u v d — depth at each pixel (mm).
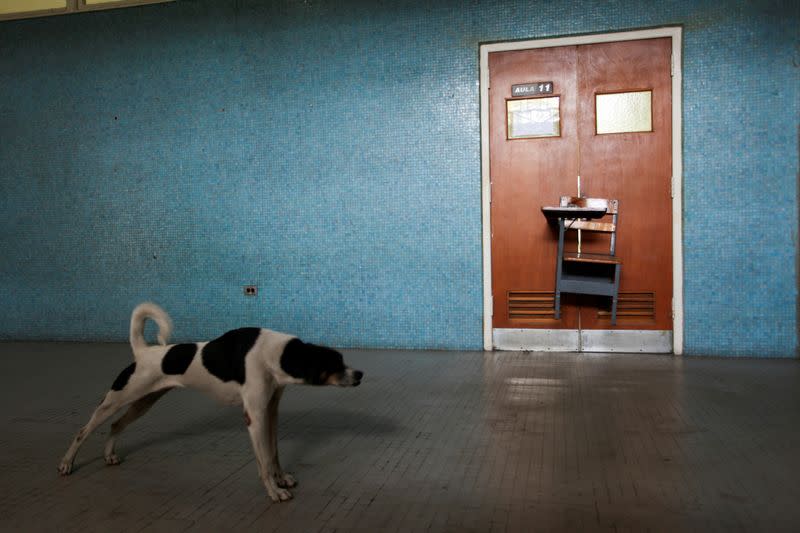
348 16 6270
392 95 6211
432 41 6105
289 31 6414
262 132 6543
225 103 6621
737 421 3742
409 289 6266
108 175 6980
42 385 5039
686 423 3719
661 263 5746
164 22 6723
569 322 5973
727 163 5551
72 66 6992
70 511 2627
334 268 6430
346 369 2658
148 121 6832
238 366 2678
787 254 5457
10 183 7219
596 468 3016
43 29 7039
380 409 4160
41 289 7219
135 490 2848
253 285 6648
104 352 6465
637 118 5758
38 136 7137
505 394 4484
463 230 6117
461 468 3051
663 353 5789
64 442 3586
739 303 5586
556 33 5852
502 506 2600
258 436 2643
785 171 5438
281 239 6551
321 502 2678
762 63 5445
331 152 6379
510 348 6102
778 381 4695
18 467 3172
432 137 6145
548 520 2459
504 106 6000
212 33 6609
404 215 6242
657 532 2338
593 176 5852
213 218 6715
